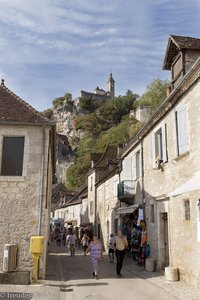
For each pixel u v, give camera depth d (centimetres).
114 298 802
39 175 1199
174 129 1135
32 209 1170
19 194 1179
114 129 6881
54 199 6531
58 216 5456
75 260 1825
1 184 1183
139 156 1705
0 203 1167
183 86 1034
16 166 1209
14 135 1227
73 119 10481
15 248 1033
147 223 1462
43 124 1228
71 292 893
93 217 3178
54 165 2045
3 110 1255
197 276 903
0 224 1150
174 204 1113
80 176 6775
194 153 964
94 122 9594
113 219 2317
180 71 1199
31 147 1221
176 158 1098
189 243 967
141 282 1034
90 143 8388
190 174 992
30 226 1155
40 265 1120
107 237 2520
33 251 1047
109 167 2675
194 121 970
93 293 870
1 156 1207
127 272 1288
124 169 1867
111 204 2408
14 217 1159
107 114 9744
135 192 1745
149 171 1457
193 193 952
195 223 930
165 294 846
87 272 1309
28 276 983
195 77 947
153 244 1356
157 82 6331
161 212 1259
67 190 6262
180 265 1038
